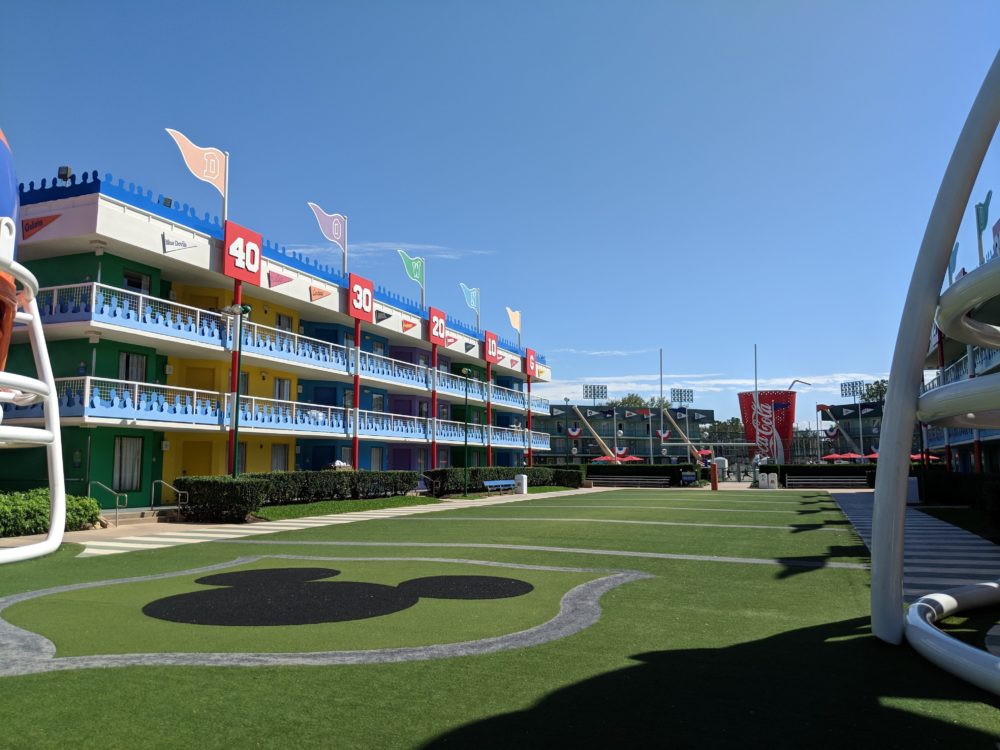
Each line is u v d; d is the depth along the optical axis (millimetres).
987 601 7750
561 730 4438
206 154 24828
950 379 40938
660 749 4152
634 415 94625
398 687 5273
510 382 58656
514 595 9102
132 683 5359
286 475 25094
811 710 4809
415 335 39625
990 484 17484
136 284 23844
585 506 27984
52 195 21375
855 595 9141
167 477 25422
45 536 16359
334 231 32844
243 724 4523
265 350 27156
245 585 9906
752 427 65750
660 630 7164
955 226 6176
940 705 4910
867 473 50406
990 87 5809
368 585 9875
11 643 6613
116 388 22516
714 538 16016
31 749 4121
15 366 23359
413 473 33250
